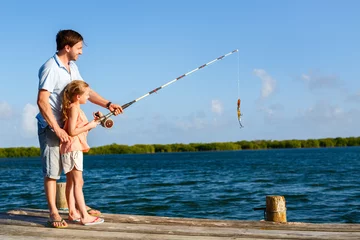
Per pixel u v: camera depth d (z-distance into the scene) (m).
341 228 4.55
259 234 4.27
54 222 4.50
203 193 16.55
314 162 42.34
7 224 4.71
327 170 29.02
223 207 12.85
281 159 53.25
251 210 12.16
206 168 35.59
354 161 42.25
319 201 13.67
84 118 4.55
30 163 62.97
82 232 4.31
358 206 12.42
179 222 4.79
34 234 4.23
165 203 13.94
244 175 25.94
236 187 18.62
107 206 13.49
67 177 4.70
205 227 4.58
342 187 17.58
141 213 12.12
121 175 28.86
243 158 61.62
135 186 20.14
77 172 4.51
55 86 4.42
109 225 4.61
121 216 5.06
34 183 23.30
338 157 54.50
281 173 26.95
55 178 4.55
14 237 4.12
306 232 4.38
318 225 4.70
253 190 17.25
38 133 4.54
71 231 4.36
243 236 4.20
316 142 135.75
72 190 4.75
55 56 4.45
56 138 4.49
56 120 4.50
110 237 4.11
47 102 4.33
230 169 33.03
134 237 4.11
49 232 4.30
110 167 41.84
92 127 4.57
